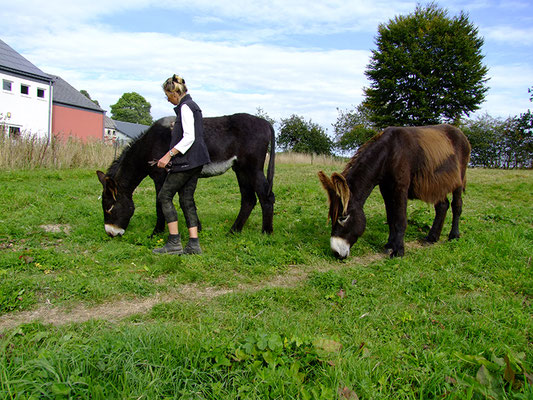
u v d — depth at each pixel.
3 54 24.69
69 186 8.40
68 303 2.87
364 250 4.54
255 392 1.77
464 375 1.91
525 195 8.70
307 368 1.97
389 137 4.30
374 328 2.56
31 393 1.66
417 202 7.82
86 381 1.73
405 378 1.92
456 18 29.94
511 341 2.37
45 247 4.31
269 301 2.91
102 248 4.29
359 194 4.14
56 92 30.77
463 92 28.12
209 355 1.98
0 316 2.63
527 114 19.06
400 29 30.05
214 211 6.46
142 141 4.58
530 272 3.58
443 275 3.58
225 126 4.66
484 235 4.92
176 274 3.50
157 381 1.80
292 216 6.22
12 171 10.48
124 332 2.19
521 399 1.73
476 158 30.44
